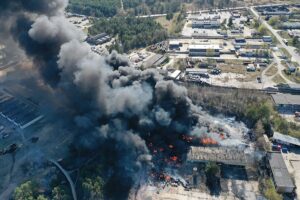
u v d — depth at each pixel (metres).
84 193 82.12
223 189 86.12
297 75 136.88
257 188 85.94
